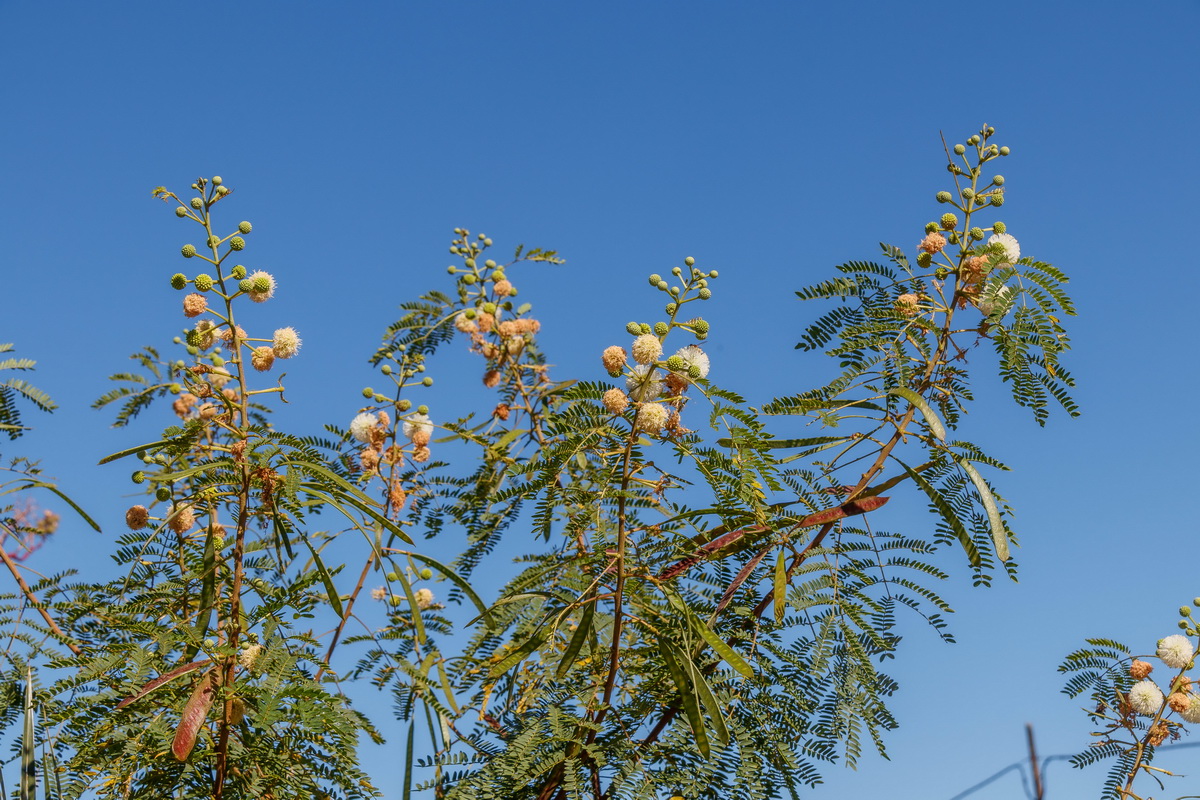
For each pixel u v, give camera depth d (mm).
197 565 3893
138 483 3896
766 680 3852
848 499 3889
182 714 3377
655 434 3510
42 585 4266
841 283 4027
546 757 3709
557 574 4125
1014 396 3805
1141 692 4191
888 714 3818
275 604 3600
